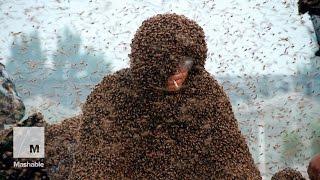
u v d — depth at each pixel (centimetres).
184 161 365
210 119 368
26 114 686
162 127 363
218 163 370
